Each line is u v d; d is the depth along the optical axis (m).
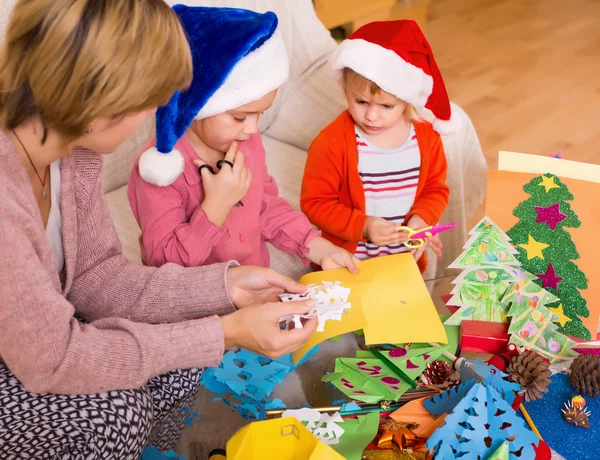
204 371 1.02
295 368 1.03
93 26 0.74
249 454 0.82
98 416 0.89
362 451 0.86
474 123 2.79
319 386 1.00
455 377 0.99
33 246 0.87
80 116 0.78
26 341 0.82
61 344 0.84
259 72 1.07
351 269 1.16
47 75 0.76
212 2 1.69
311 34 1.92
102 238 1.06
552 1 4.01
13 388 0.92
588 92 3.02
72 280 1.04
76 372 0.86
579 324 1.07
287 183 1.74
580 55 3.37
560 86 3.08
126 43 0.75
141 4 0.78
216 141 1.14
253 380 0.99
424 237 1.31
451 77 3.18
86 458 0.87
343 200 1.48
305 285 1.11
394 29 1.31
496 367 0.98
